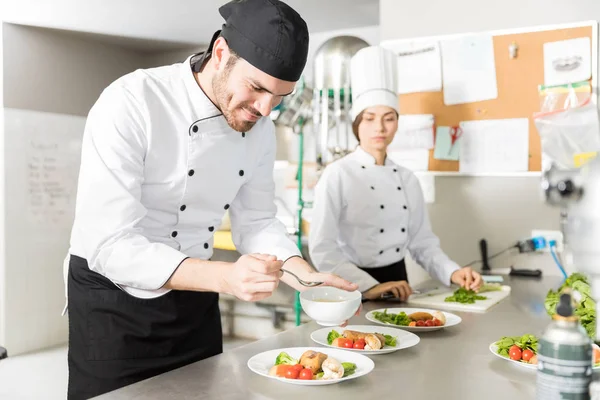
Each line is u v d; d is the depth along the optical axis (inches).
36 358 155.3
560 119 44.1
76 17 156.2
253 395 35.4
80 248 50.7
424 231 87.1
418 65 105.1
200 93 50.4
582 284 54.9
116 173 45.8
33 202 159.6
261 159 59.8
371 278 72.8
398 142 107.2
